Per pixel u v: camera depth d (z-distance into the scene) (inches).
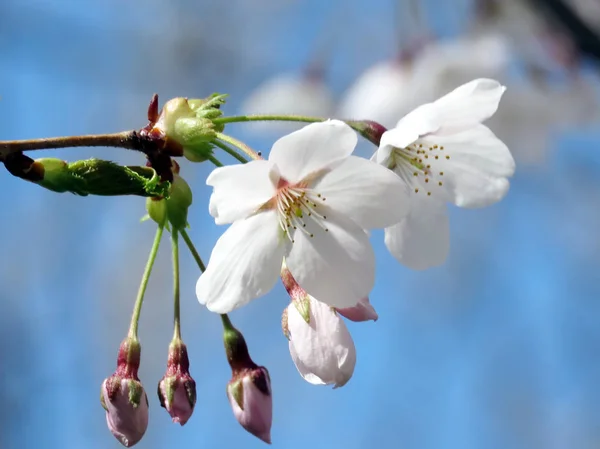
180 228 14.9
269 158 14.1
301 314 14.5
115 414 14.6
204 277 14.2
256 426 14.7
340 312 14.5
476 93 14.7
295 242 14.4
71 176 14.3
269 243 14.4
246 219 14.4
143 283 14.9
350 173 14.3
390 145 14.7
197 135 14.6
